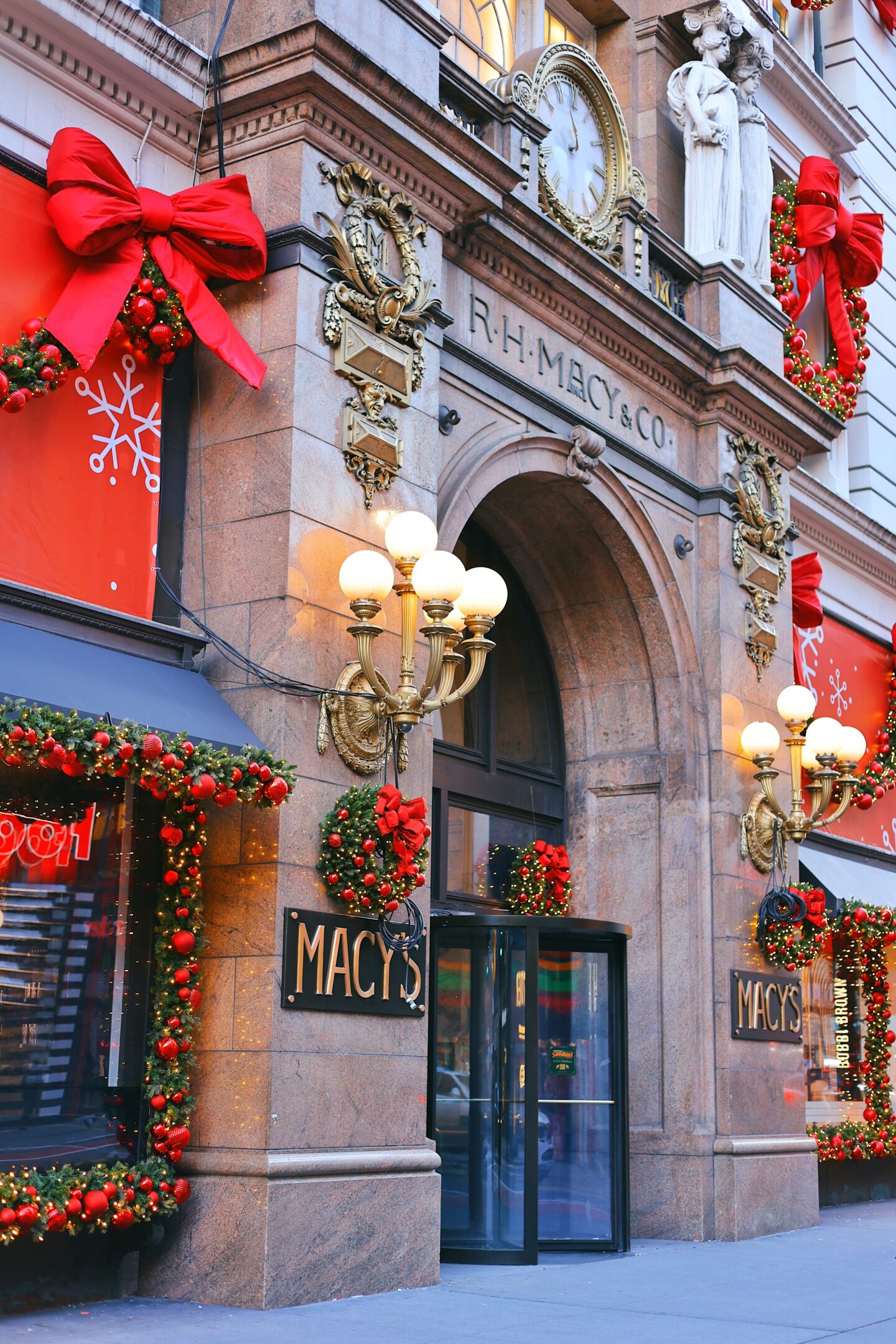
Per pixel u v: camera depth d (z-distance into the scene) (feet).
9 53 28.53
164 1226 27.76
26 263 28.04
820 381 58.23
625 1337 24.80
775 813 44.65
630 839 44.65
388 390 32.27
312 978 28.45
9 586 26.76
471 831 41.68
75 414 28.86
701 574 46.21
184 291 29.81
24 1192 24.97
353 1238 28.30
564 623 45.73
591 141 43.70
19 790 26.96
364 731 30.25
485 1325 25.61
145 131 31.24
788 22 64.95
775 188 57.67
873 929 51.75
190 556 30.86
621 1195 37.27
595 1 48.93
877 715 61.72
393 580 30.19
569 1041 38.06
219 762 26.11
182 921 28.40
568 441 40.24
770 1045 45.09
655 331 43.65
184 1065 28.07
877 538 61.26
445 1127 35.35
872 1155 52.24
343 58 30.78
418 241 33.78
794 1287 31.27
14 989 26.32
